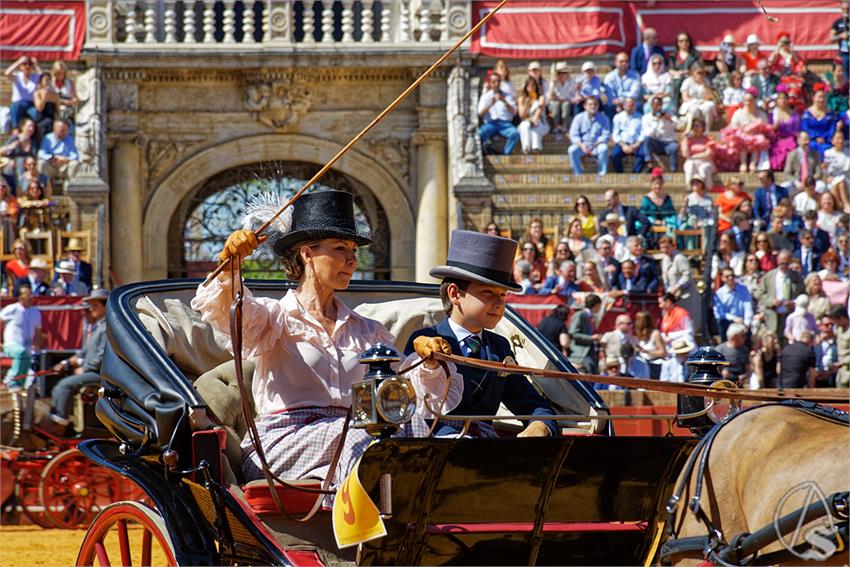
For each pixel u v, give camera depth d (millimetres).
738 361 58344
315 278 19500
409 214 76750
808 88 73188
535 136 73000
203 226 77688
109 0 74125
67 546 35656
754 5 74625
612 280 63188
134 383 18891
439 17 75812
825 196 68250
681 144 72125
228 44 75375
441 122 75500
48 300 59688
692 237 67188
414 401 15492
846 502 13734
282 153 76750
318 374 19062
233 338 17516
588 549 17891
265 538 16391
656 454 17531
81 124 73188
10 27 73250
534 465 16906
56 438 41312
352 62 74938
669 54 74438
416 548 16547
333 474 17031
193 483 17656
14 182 70500
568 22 74688
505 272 19906
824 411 16391
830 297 62969
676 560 16406
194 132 76438
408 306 23031
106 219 72375
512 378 20656
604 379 16453
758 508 15180
